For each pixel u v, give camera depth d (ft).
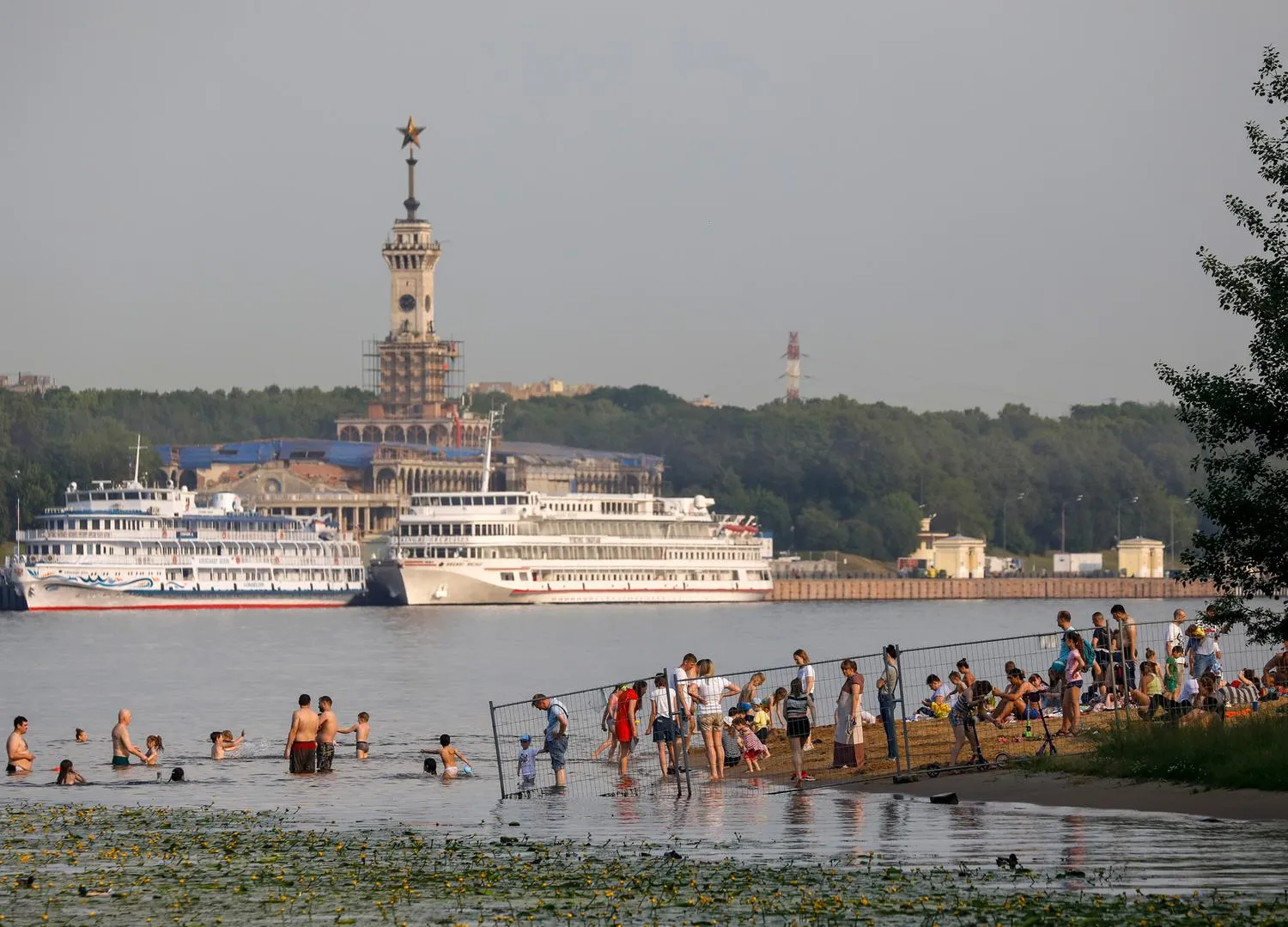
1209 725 474.90
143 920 338.54
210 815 505.25
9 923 337.11
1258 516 499.10
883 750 552.82
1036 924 313.12
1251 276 510.99
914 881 354.33
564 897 351.67
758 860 386.93
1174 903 325.01
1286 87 510.17
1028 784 467.93
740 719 572.10
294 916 340.80
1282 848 372.79
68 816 500.33
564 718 564.30
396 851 417.28
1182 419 519.19
